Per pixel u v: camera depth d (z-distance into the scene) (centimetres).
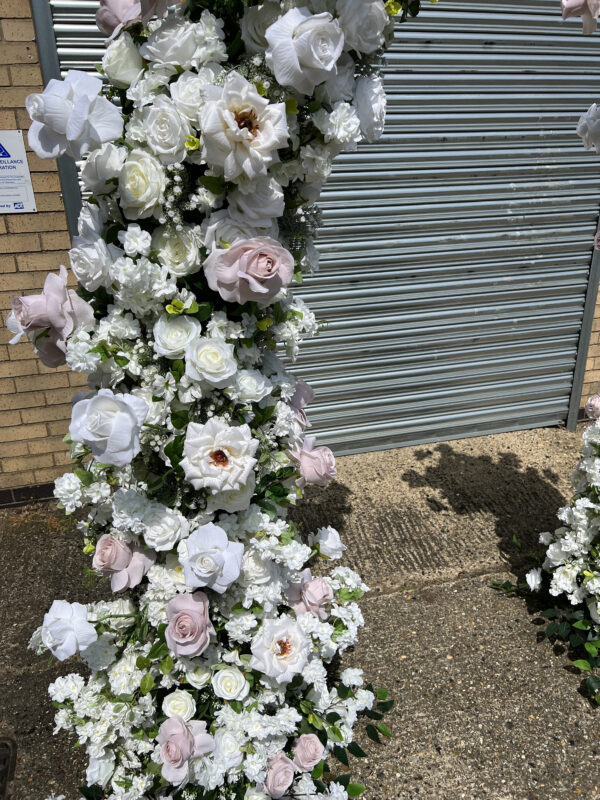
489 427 483
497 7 372
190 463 147
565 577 279
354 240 402
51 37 313
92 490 166
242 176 143
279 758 186
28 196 335
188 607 156
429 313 434
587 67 404
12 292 351
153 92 149
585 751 245
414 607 315
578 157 423
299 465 204
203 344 149
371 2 141
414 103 381
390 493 407
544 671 279
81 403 129
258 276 142
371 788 231
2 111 319
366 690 246
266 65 141
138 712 177
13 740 249
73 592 323
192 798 177
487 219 422
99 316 167
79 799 226
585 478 289
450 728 253
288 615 203
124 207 150
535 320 458
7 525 375
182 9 154
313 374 427
